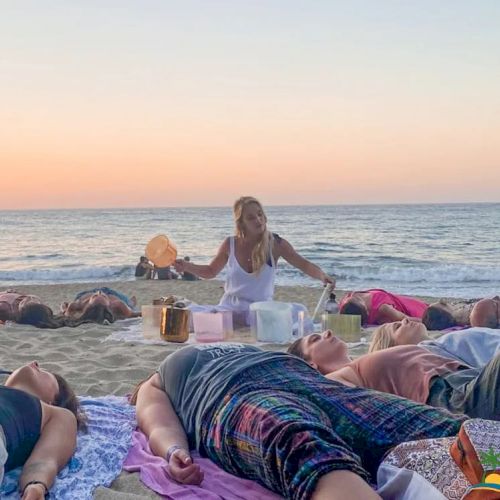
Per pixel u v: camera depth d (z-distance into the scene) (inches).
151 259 261.1
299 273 655.8
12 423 112.0
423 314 283.1
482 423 91.4
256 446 100.0
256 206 269.4
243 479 112.5
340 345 149.2
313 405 108.0
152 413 127.5
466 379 122.9
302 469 89.8
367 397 111.7
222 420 110.3
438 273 633.6
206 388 120.3
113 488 114.9
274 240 273.3
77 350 249.1
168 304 290.7
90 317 316.8
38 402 118.5
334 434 96.4
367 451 105.3
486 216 1998.0
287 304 258.2
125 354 236.5
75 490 110.8
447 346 148.3
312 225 1713.8
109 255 1004.6
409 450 99.3
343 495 85.7
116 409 149.6
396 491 96.1
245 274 271.7
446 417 106.3
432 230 1435.8
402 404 109.7
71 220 2124.8
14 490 108.9
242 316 272.4
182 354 131.6
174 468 113.9
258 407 104.3
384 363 130.6
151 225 1841.8
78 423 131.7
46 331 293.0
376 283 602.9
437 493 89.4
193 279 587.8
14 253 1037.8
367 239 1235.2
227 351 130.2
